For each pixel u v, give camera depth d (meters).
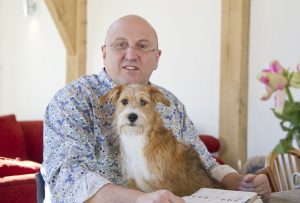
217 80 4.04
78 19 5.23
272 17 3.72
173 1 4.41
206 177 1.86
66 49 5.34
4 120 4.27
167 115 2.11
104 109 1.89
